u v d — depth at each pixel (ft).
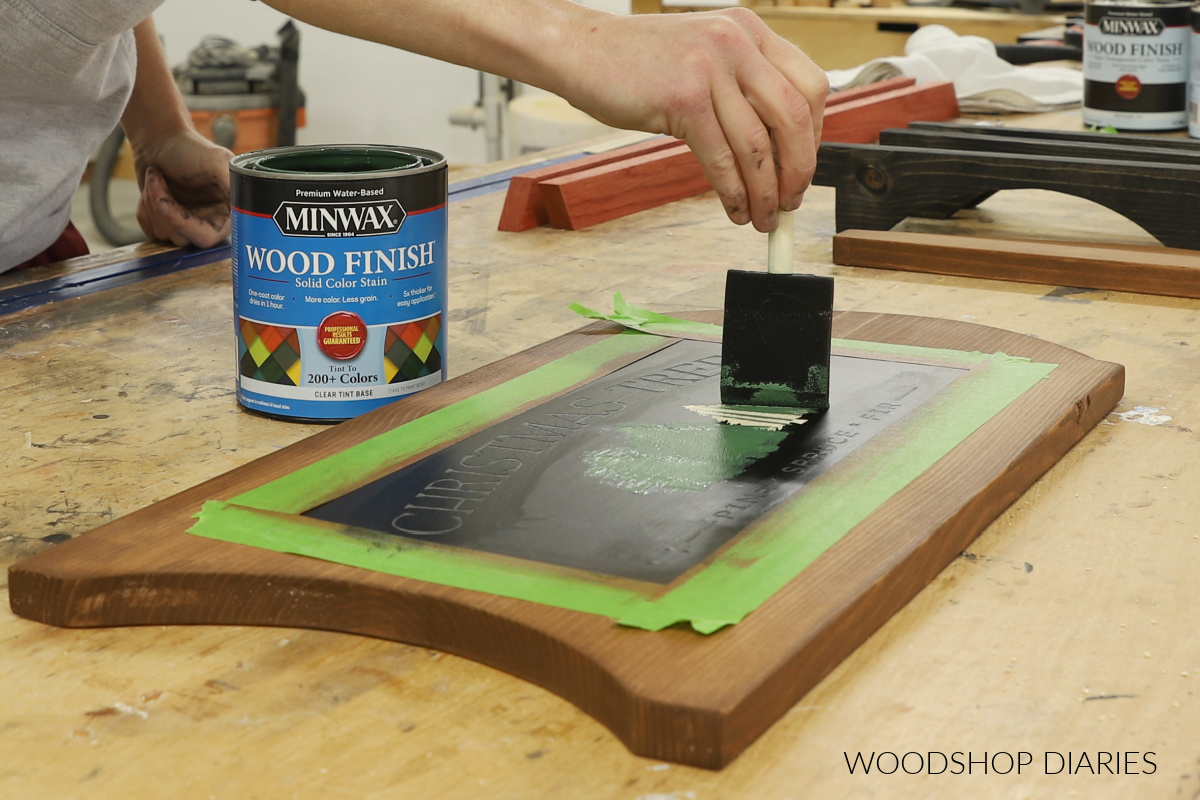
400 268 2.35
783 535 1.76
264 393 2.41
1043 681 1.52
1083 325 3.01
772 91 2.17
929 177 3.87
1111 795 1.30
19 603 1.70
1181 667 1.54
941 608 1.70
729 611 1.53
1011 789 1.31
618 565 1.67
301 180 2.25
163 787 1.33
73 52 2.74
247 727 1.44
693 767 1.36
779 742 1.40
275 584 1.66
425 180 2.35
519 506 1.88
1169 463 2.21
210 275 3.51
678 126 2.22
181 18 13.94
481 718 1.46
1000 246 3.47
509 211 4.08
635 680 1.39
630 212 4.33
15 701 1.50
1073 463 2.22
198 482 2.13
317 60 13.37
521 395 2.40
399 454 2.09
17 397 2.56
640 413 2.29
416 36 2.26
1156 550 1.87
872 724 1.43
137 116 3.91
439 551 1.73
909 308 3.18
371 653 1.61
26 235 3.56
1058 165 3.69
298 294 2.31
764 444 2.13
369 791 1.32
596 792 1.32
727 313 2.31
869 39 9.73
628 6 11.02
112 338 2.95
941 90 5.70
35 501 2.06
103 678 1.55
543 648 1.50
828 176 4.00
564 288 3.40
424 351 2.43
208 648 1.63
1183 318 3.06
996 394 2.35
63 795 1.32
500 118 11.93
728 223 4.17
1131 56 5.24
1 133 3.34
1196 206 3.51
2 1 2.59
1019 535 1.94
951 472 1.99
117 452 2.27
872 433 2.17
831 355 2.62
